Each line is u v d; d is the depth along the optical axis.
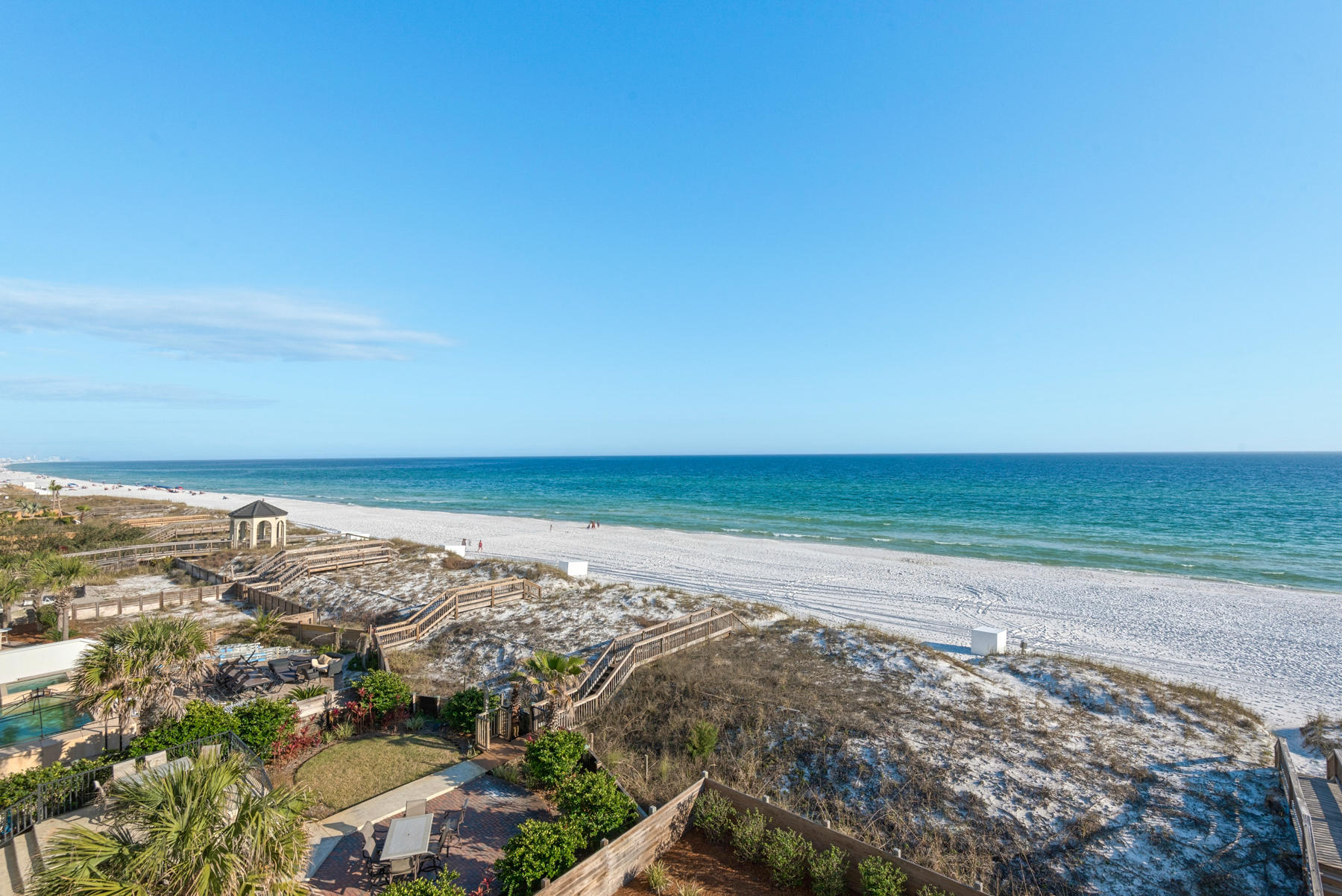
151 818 8.34
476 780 14.27
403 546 41.34
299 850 8.95
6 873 9.34
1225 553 51.50
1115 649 27.39
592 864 10.44
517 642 24.86
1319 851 11.44
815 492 113.31
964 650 25.78
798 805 14.34
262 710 15.19
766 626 25.64
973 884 11.55
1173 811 13.76
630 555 49.25
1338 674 24.38
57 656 17.38
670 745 16.77
